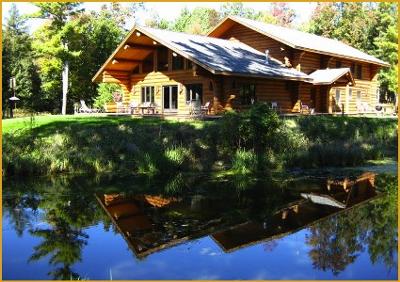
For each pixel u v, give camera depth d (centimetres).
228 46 2758
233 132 1564
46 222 920
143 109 2572
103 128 1723
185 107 2483
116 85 3875
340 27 5075
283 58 2803
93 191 1183
